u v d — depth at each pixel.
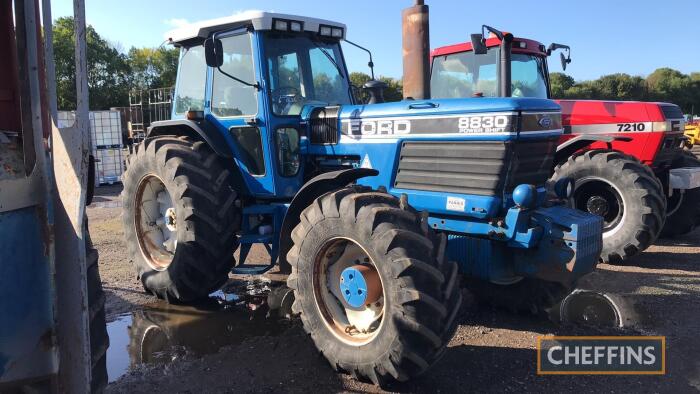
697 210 6.55
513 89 6.91
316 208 3.25
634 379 3.12
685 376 3.15
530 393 2.95
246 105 4.48
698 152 19.00
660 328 3.88
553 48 7.35
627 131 6.25
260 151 4.47
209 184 4.29
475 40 4.29
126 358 3.49
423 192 3.67
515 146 3.35
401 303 2.78
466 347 3.58
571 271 3.30
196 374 3.24
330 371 3.25
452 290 2.89
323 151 4.23
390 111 3.80
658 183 5.40
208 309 4.43
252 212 4.38
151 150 4.55
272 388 3.05
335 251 3.28
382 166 3.87
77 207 1.75
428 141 3.62
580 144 5.97
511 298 4.10
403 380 2.89
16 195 1.74
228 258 4.40
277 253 4.35
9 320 1.74
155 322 4.14
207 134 4.58
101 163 13.62
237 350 3.59
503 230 3.39
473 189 3.46
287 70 4.48
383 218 2.92
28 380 1.80
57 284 1.82
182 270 4.26
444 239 3.02
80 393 1.82
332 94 4.81
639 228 5.34
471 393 2.96
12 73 2.02
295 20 4.40
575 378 3.13
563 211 3.55
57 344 1.84
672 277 5.16
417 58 3.95
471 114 3.42
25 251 1.77
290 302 4.58
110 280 5.25
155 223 4.84
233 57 4.55
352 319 3.20
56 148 1.78
